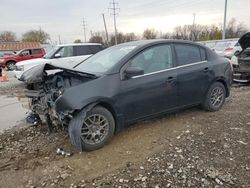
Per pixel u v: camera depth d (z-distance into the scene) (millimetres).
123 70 3922
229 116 4930
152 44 4348
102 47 12016
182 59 4668
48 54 11586
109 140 3918
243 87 7902
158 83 4215
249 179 2936
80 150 3602
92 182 2986
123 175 3082
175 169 3152
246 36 8125
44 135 4367
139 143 3889
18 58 20922
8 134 4602
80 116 3533
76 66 4668
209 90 5066
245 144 3725
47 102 3875
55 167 3336
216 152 3525
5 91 9914
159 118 4895
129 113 3980
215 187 2812
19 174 3225
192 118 4867
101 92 3648
